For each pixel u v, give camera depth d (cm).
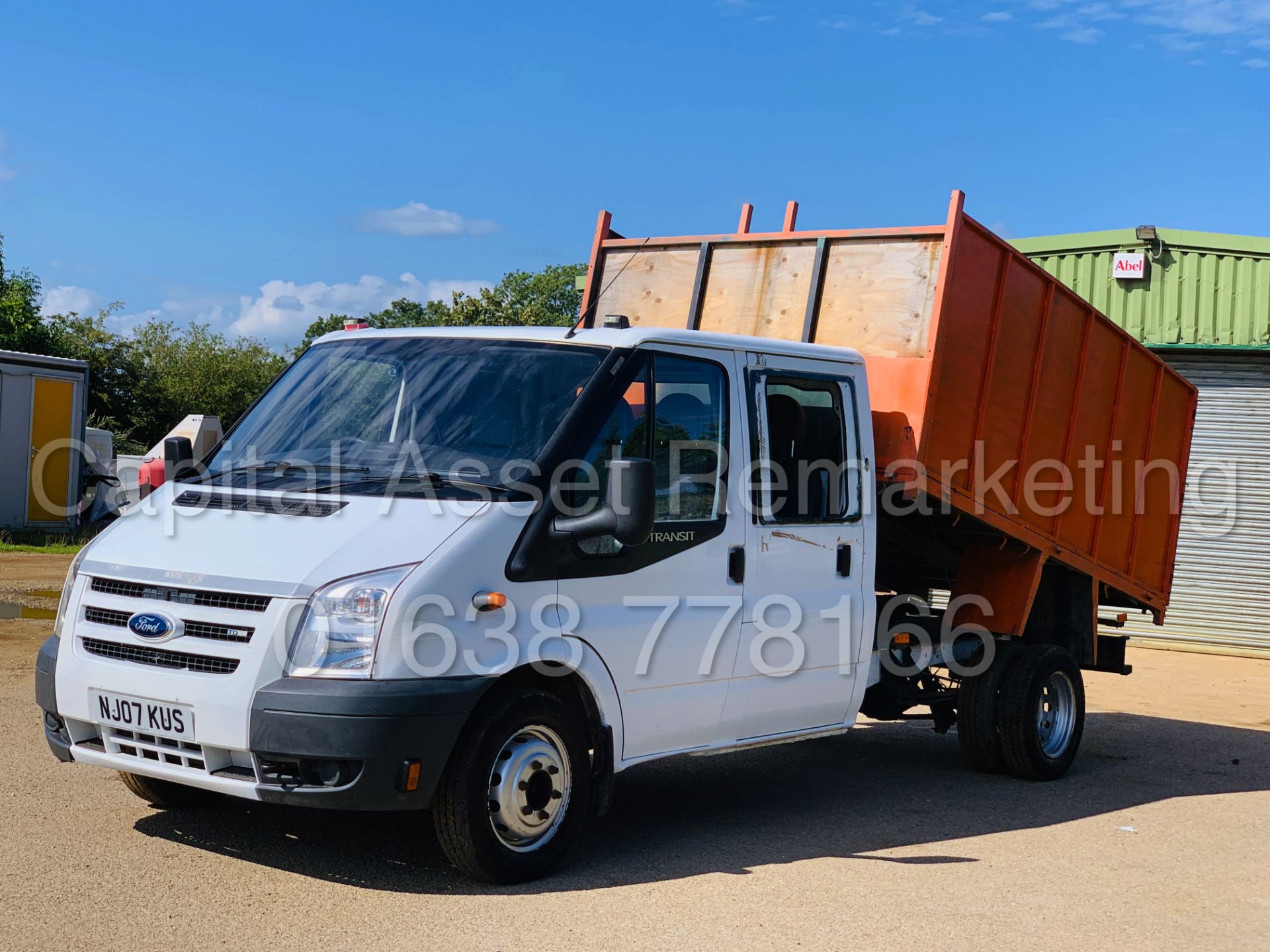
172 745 521
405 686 501
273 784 502
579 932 487
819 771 865
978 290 772
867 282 776
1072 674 880
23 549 1955
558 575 556
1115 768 916
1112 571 948
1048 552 866
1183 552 1706
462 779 521
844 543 701
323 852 581
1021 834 696
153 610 525
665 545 601
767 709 662
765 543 652
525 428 579
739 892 550
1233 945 518
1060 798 802
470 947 466
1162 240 1722
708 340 639
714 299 846
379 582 508
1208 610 1694
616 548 582
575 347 609
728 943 484
